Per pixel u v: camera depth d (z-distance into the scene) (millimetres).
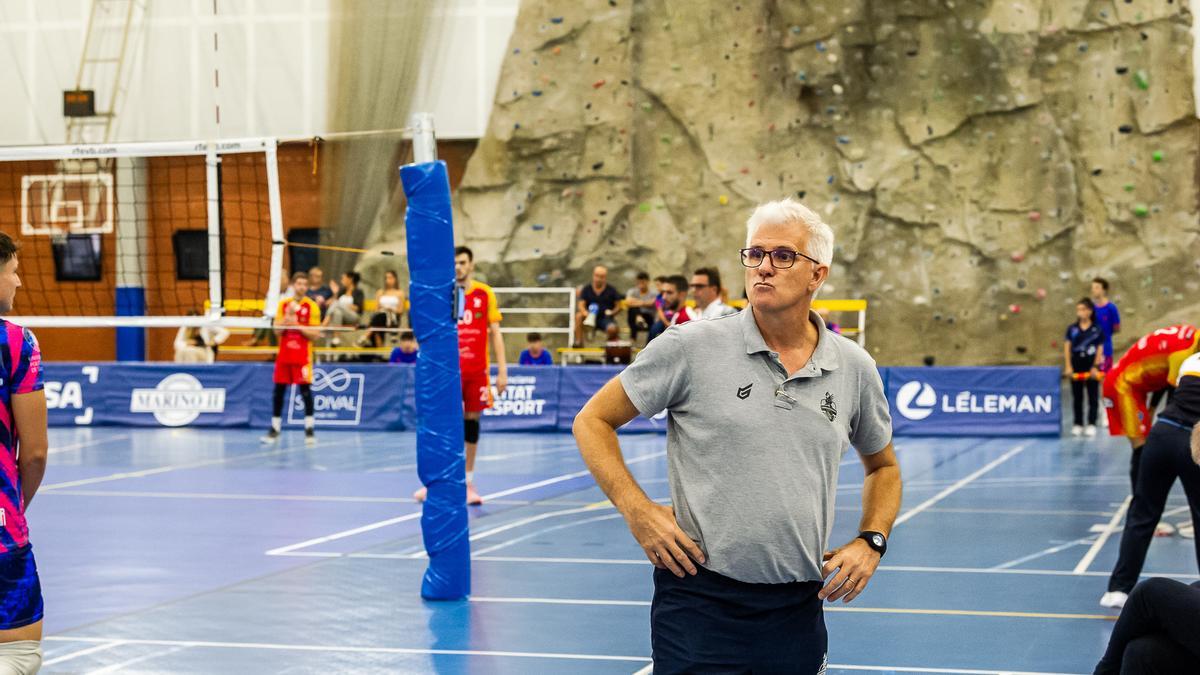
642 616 6164
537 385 17188
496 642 5637
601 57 22578
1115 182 21391
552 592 6730
